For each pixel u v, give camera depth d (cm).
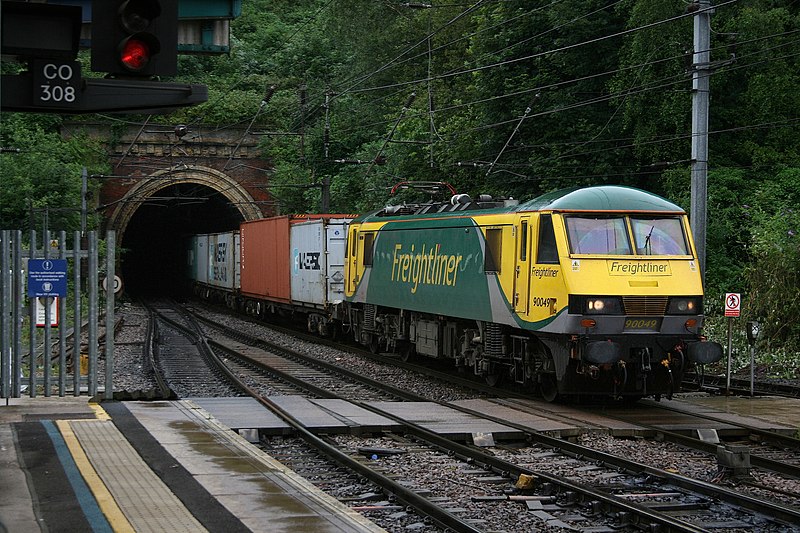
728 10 5594
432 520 1681
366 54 10544
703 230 3550
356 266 5050
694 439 2452
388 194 8025
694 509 1827
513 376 3453
